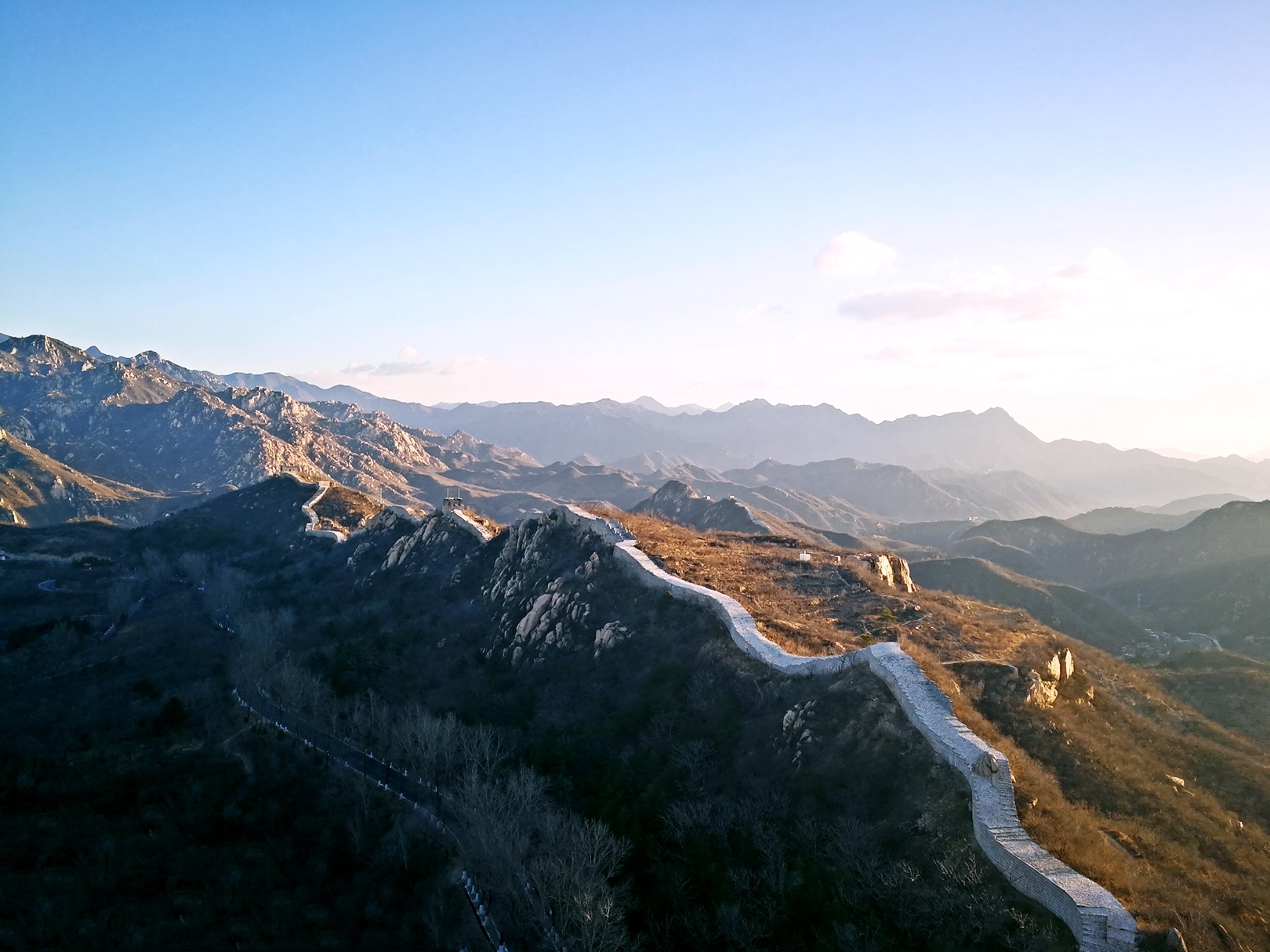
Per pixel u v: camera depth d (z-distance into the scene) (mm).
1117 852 46562
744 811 55812
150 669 116688
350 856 71000
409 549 142750
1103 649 183875
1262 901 44500
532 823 62812
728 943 47906
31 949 60125
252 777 80938
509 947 57094
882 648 62562
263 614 128125
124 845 71000
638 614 88125
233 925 64125
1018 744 58094
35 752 86000
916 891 44312
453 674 94750
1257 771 64938
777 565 103125
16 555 194000
